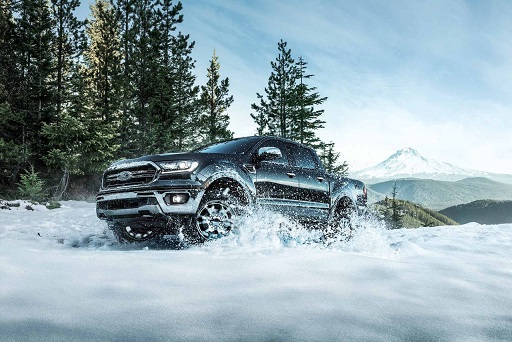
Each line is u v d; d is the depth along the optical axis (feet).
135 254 8.20
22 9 64.03
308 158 18.06
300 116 108.47
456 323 4.49
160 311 4.40
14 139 59.16
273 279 6.19
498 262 8.86
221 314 4.41
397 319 4.53
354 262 7.66
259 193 14.40
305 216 16.33
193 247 12.25
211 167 13.17
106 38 74.02
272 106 109.91
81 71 75.77
